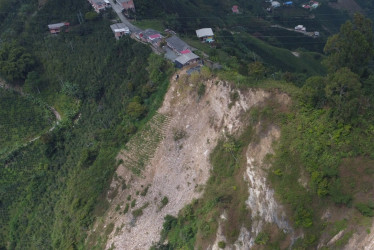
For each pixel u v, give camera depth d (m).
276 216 54.22
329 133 54.94
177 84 80.19
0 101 103.50
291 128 59.41
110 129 85.50
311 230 50.00
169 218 68.44
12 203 87.81
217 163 67.69
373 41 65.31
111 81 92.62
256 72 68.56
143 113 81.88
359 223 45.94
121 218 73.25
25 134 97.62
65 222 78.44
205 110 74.31
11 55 102.81
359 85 53.50
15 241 83.31
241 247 56.59
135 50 90.50
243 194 60.31
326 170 51.12
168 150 75.81
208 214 62.62
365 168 49.59
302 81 73.19
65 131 94.06
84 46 101.62
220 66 78.81
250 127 65.38
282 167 56.66
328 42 65.62
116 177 77.88
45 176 89.25
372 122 53.41
